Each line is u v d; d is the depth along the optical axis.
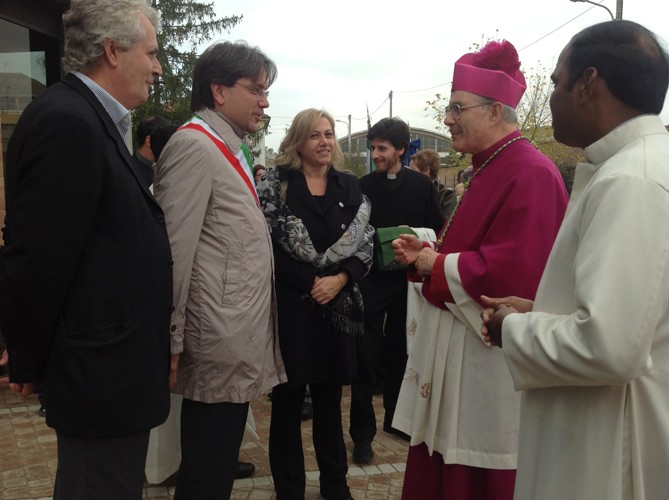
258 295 2.21
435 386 2.32
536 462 1.40
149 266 1.74
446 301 2.23
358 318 2.81
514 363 1.35
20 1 5.68
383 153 3.79
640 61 1.27
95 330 1.64
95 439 1.68
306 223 2.78
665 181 1.19
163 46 17.84
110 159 1.65
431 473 2.39
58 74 6.31
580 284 1.21
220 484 2.20
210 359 2.14
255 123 2.32
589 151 1.36
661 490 1.25
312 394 2.96
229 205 2.15
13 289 1.54
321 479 3.00
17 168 1.57
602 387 1.28
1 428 4.02
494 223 2.18
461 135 2.33
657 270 1.16
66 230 1.54
